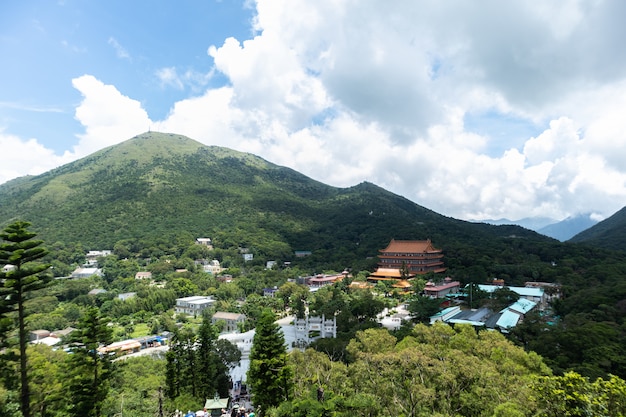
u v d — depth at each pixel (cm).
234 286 19462
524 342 9694
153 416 6147
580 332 8306
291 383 6128
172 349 8119
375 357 6147
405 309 13712
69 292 17475
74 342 5691
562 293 14475
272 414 5103
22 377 4466
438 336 7650
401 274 18625
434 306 12369
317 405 4700
